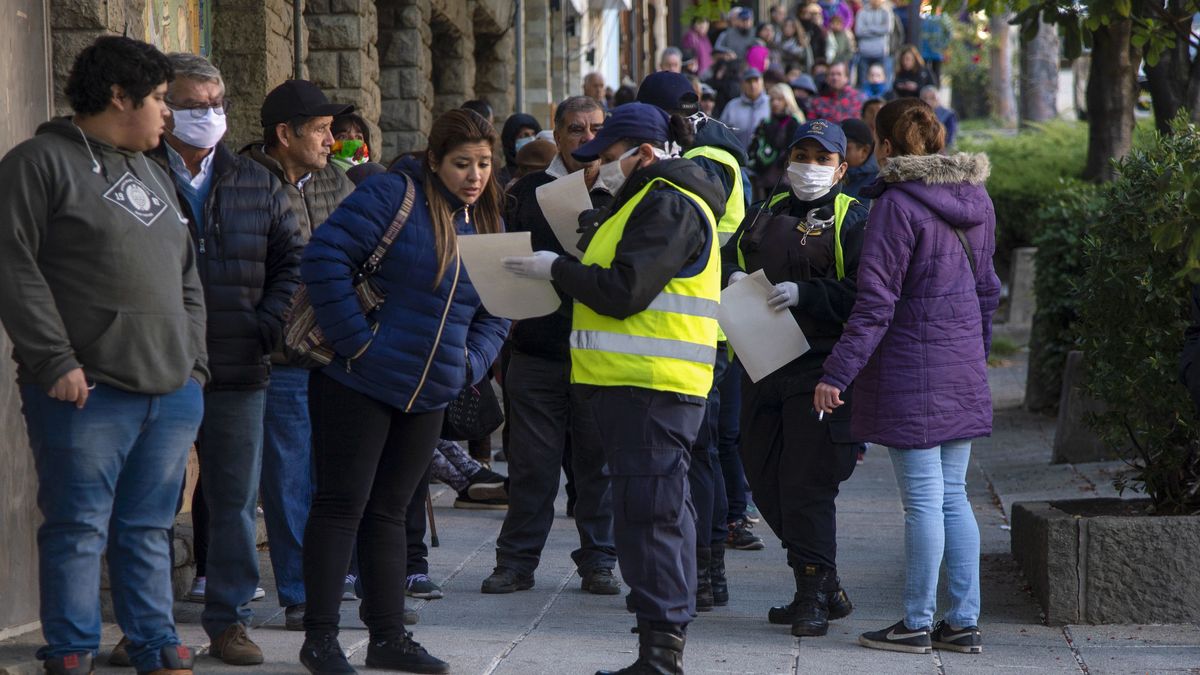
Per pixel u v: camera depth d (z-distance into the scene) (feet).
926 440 44.14
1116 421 53.36
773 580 55.57
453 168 39.29
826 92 139.03
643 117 39.24
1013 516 56.75
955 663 43.78
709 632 47.44
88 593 36.63
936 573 44.80
